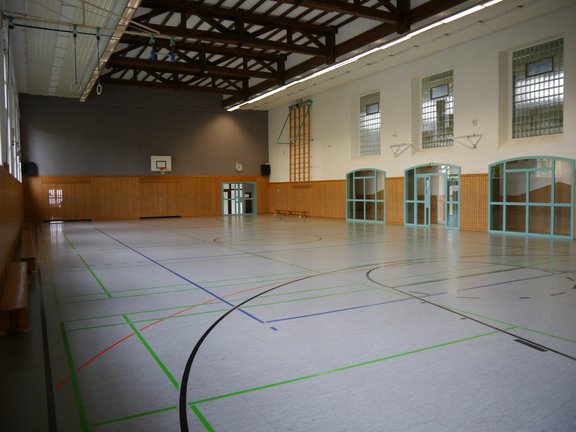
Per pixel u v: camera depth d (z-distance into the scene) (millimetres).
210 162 26562
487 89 15211
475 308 5770
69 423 3004
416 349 4316
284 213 26938
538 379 3623
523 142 14438
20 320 4953
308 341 4566
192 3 14516
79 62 15695
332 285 7262
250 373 3787
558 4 12594
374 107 20359
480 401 3258
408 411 3119
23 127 22125
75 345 4520
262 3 14891
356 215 21688
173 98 25219
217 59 21578
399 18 13547
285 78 20266
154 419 3037
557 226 13711
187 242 13664
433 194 17812
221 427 2924
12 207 10906
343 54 16547
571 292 6633
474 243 12711
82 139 23375
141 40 16859
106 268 9078
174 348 4402
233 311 5742
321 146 23562
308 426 2930
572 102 12922
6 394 3449
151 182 25078
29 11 11102
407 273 8258
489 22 13789
